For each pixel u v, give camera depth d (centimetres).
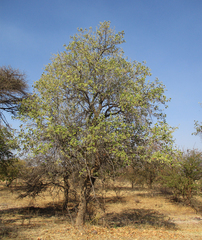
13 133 809
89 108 901
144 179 2400
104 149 786
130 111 820
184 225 1191
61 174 1025
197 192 1742
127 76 937
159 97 849
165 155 737
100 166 860
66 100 829
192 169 1739
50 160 812
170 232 939
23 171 1167
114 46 1056
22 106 835
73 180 902
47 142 782
